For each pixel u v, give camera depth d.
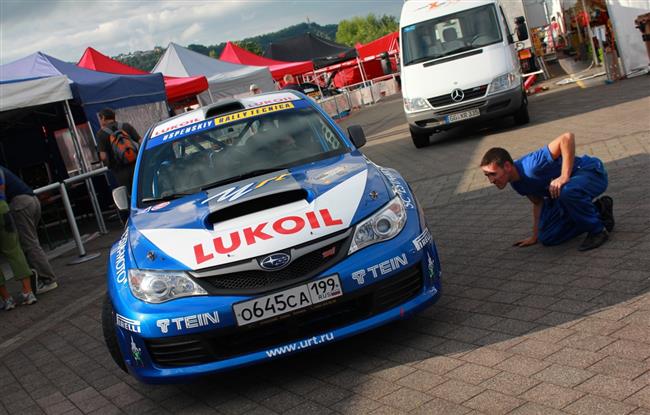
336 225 3.89
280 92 6.07
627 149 8.11
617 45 14.95
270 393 3.90
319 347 4.01
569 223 5.21
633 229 5.24
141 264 4.00
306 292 3.77
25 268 7.69
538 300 4.33
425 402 3.34
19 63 12.58
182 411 3.97
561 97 15.12
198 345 3.82
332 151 5.01
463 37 12.95
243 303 3.74
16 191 8.01
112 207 14.15
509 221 6.44
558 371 3.33
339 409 3.49
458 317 4.37
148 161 5.31
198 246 3.94
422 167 10.88
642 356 3.29
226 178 4.89
